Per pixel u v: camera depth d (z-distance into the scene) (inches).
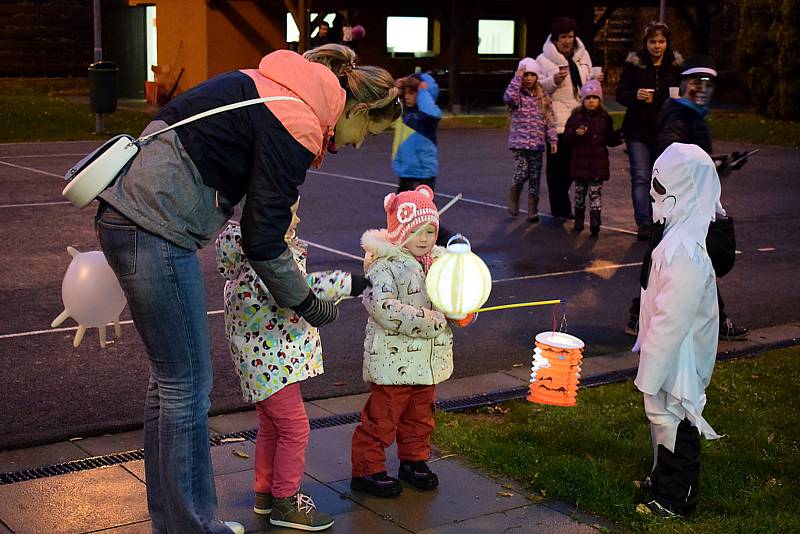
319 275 160.9
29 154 650.2
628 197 563.5
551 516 172.6
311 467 191.2
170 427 144.6
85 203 137.9
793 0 986.1
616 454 198.1
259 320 161.2
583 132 439.8
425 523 169.0
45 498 173.0
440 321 173.0
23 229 416.8
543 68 476.4
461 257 160.1
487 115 997.8
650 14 1316.4
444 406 228.5
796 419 221.5
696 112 285.1
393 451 201.5
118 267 141.0
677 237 170.4
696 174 172.7
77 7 1207.6
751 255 415.8
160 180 137.4
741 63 1055.6
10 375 244.1
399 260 175.8
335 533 164.7
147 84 1026.7
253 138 140.4
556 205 485.1
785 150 794.8
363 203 503.2
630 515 171.6
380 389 177.5
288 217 142.9
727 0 1237.7
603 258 402.3
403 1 1065.5
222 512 171.0
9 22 1173.7
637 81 425.4
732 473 189.6
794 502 177.9
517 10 1136.8
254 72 146.9
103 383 240.8
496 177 612.1
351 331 292.7
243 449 198.7
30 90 1079.0
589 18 1118.4
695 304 166.9
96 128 765.9
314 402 230.4
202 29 951.6
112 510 169.0
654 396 173.0
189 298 142.6
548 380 168.9
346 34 898.1
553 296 340.8
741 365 264.4
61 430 206.8
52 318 293.4
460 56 1117.7
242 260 161.9
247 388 163.3
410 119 378.9
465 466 193.0
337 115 147.0
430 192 179.5
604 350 282.0
